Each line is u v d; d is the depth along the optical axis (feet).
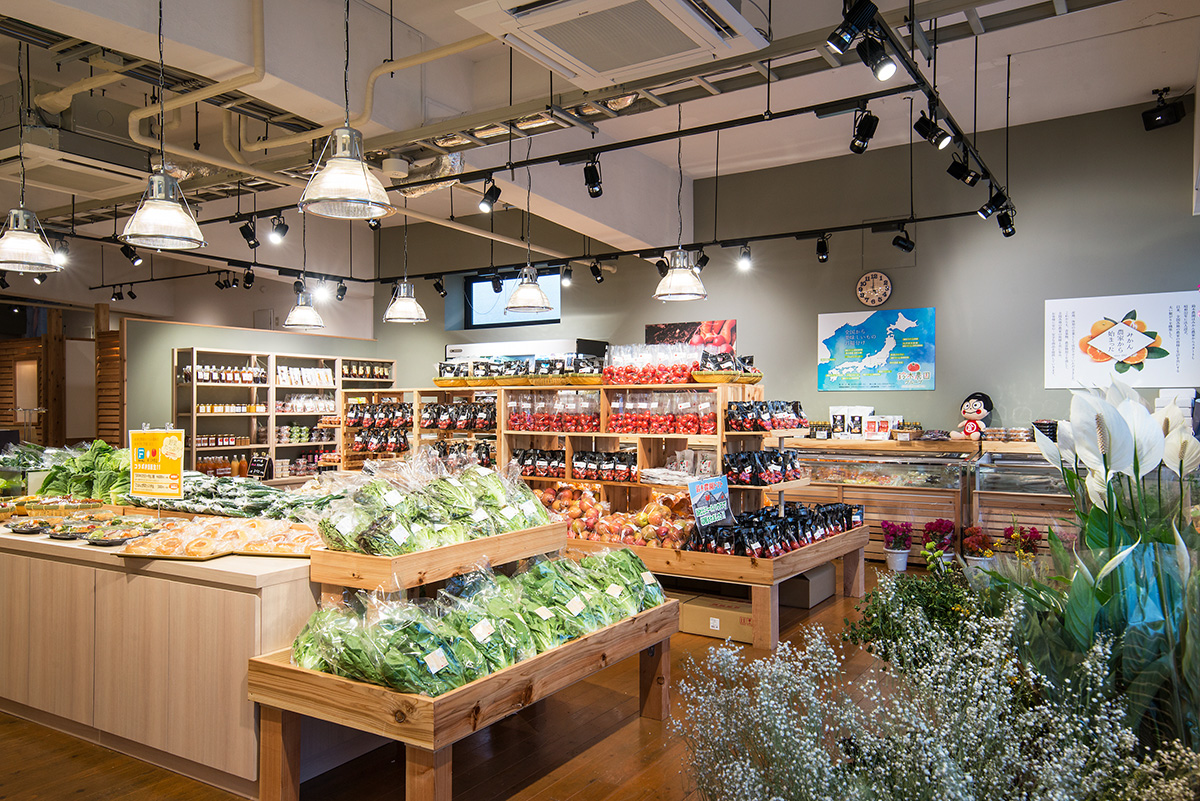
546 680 9.84
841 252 30.04
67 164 18.79
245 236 28.53
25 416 44.96
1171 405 5.34
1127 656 4.68
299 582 10.50
